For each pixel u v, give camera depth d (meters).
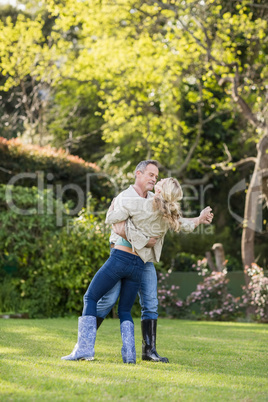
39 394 2.83
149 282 4.76
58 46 20.09
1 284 11.26
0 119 20.39
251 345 6.11
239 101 14.48
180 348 5.62
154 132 20.44
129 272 4.48
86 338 4.36
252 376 3.92
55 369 3.62
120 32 17.91
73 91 24.20
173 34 15.68
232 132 21.55
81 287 10.90
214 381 3.55
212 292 12.50
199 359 4.81
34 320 9.03
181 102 20.80
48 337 5.83
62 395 2.84
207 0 15.55
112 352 4.96
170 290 12.90
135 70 17.94
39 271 11.17
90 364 4.01
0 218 11.61
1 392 2.84
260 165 14.08
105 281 4.46
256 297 11.83
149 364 4.31
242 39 16.83
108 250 11.03
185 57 16.55
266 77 15.85
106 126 21.44
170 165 20.97
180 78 19.16
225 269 12.74
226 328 8.70
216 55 15.95
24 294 11.12
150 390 3.08
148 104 20.28
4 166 13.06
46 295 10.73
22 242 11.62
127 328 4.43
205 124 21.25
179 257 17.50
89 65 18.94
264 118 14.41
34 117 21.16
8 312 10.62
